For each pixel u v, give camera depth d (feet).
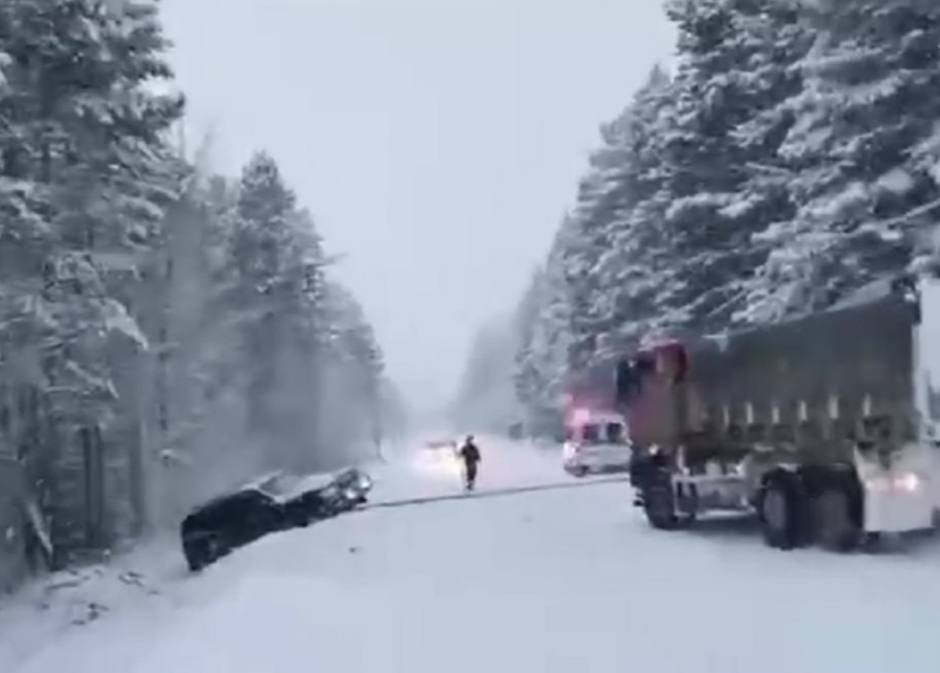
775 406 70.69
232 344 207.72
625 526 85.25
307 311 246.68
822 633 43.83
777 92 124.36
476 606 53.42
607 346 168.55
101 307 106.52
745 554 66.64
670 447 81.56
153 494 160.15
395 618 51.34
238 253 222.69
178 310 176.86
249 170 232.12
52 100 106.52
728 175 129.39
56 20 104.68
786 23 123.13
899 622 45.06
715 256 128.47
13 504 110.93
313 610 54.65
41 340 103.40
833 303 96.27
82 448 132.05
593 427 170.71
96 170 110.32
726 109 128.26
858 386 64.28
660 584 57.36
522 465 219.41
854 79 94.02
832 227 94.63
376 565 69.41
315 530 90.43
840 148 93.91
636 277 164.86
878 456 62.54
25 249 101.24
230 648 47.52
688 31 132.16
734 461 74.59
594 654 42.55
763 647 42.19
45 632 84.28
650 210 162.61
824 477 65.36
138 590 96.02
